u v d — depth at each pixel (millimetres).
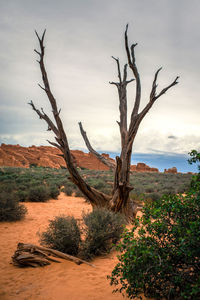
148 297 3180
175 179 41562
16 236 7016
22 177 28859
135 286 2818
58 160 84000
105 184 22641
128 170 9281
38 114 9125
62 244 5496
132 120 9328
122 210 9195
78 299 3523
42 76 8516
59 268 4715
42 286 3965
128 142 9227
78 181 9000
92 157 93875
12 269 4648
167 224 2998
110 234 5859
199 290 2246
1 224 8414
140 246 2682
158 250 2816
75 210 12469
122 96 10516
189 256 2582
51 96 8508
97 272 4570
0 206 8930
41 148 98562
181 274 2646
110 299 3484
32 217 9953
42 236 5812
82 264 4992
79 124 11719
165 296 2887
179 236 2779
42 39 8555
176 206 2947
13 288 3887
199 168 3041
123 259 2822
